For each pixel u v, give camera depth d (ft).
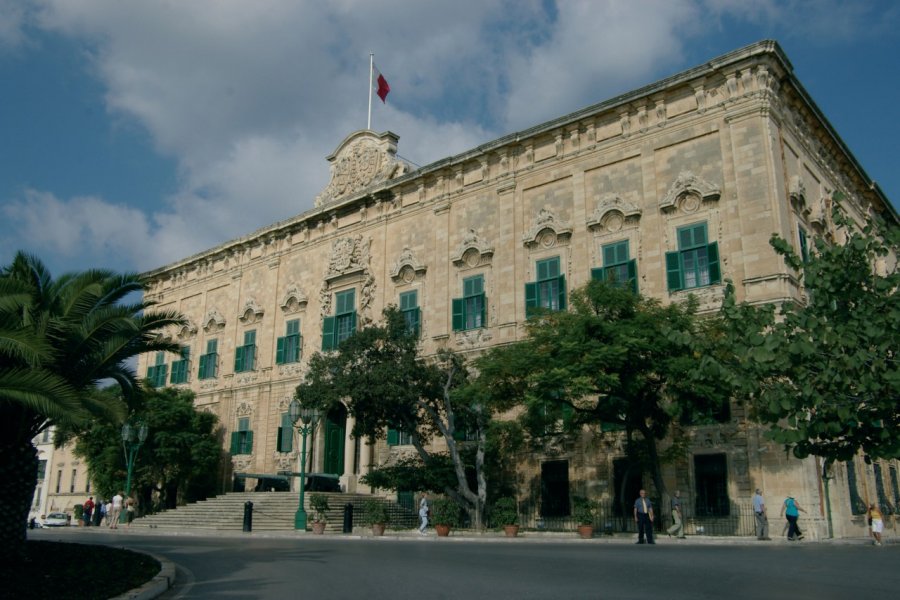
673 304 93.45
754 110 105.09
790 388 36.78
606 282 98.22
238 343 173.37
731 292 40.78
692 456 102.17
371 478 115.44
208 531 115.03
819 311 38.45
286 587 46.73
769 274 99.14
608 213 117.19
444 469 112.06
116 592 45.19
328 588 45.75
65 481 215.10
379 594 42.78
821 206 117.39
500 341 124.67
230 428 168.35
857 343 35.47
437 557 64.23
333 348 150.51
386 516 109.50
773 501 94.22
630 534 96.84
